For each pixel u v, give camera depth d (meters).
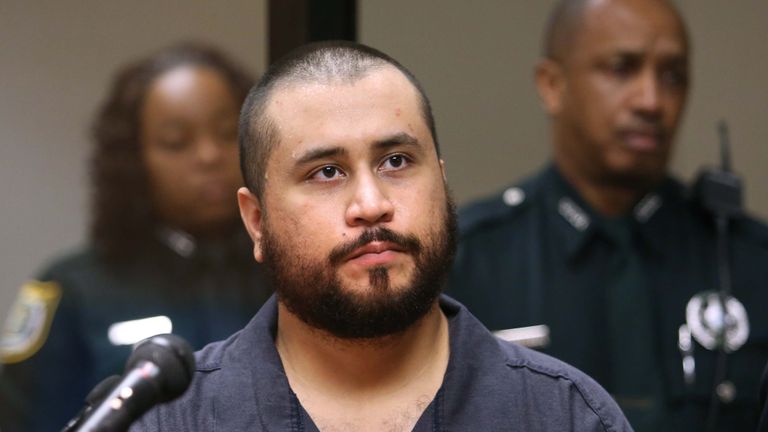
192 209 4.33
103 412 2.26
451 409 2.81
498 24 4.57
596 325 4.32
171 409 2.85
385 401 2.82
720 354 4.35
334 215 2.66
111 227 4.34
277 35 4.43
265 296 4.34
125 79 4.37
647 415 4.25
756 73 4.67
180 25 4.40
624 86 4.32
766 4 4.66
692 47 4.59
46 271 4.35
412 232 2.65
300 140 2.69
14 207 4.39
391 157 2.70
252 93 2.88
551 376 2.88
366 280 2.63
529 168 4.53
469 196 4.52
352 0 4.51
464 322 2.91
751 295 4.42
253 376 2.86
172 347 2.37
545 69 4.47
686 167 4.61
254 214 2.88
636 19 4.30
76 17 4.41
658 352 4.32
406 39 4.57
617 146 4.33
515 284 4.34
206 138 4.34
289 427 2.80
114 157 4.35
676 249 4.42
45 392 4.27
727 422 4.32
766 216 4.66
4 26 4.41
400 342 2.80
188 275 4.31
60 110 4.40
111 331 4.29
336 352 2.80
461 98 4.56
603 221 4.38
